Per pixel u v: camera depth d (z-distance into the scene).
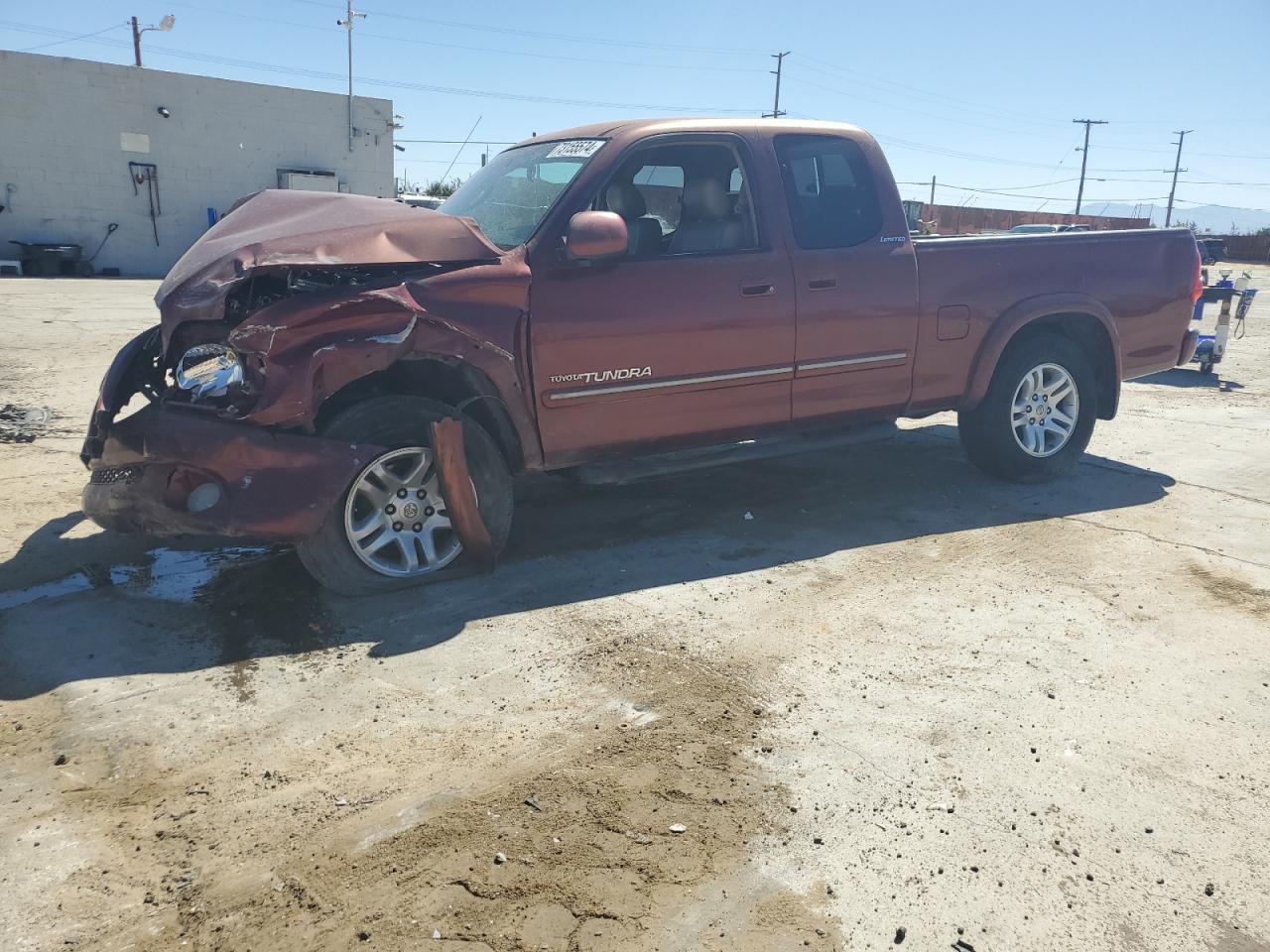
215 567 4.28
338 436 3.74
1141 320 5.77
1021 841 2.53
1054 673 3.44
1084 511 5.30
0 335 10.88
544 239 4.15
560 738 2.98
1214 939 2.20
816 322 4.71
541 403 4.12
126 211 25.95
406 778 2.75
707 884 2.34
